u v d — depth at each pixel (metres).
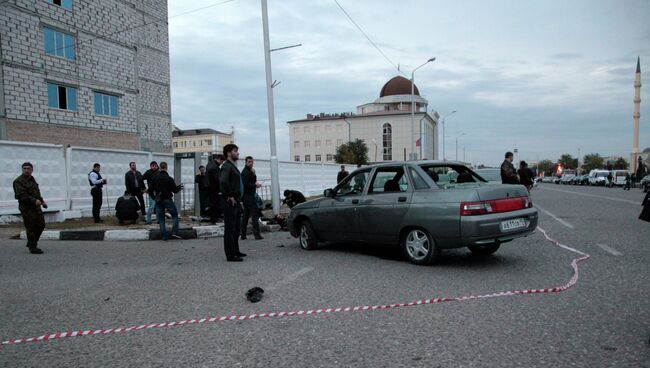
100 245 9.34
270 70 14.38
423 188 6.59
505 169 12.84
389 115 90.19
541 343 3.35
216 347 3.44
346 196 7.74
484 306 4.32
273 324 3.95
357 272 6.08
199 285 5.47
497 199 6.14
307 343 3.48
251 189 10.05
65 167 13.77
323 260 7.09
